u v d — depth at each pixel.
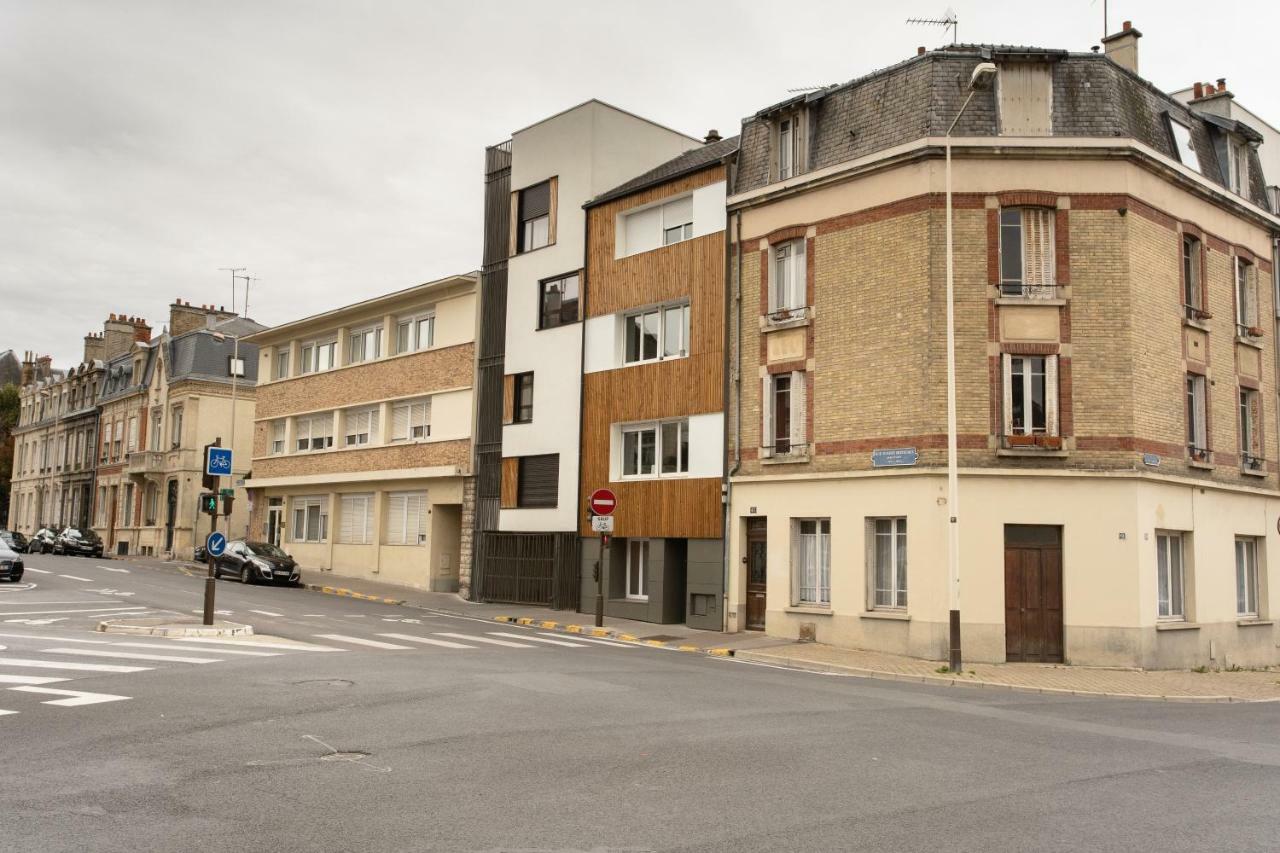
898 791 7.99
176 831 6.45
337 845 6.23
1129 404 19.31
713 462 24.02
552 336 29.48
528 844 6.32
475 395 32.16
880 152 20.66
